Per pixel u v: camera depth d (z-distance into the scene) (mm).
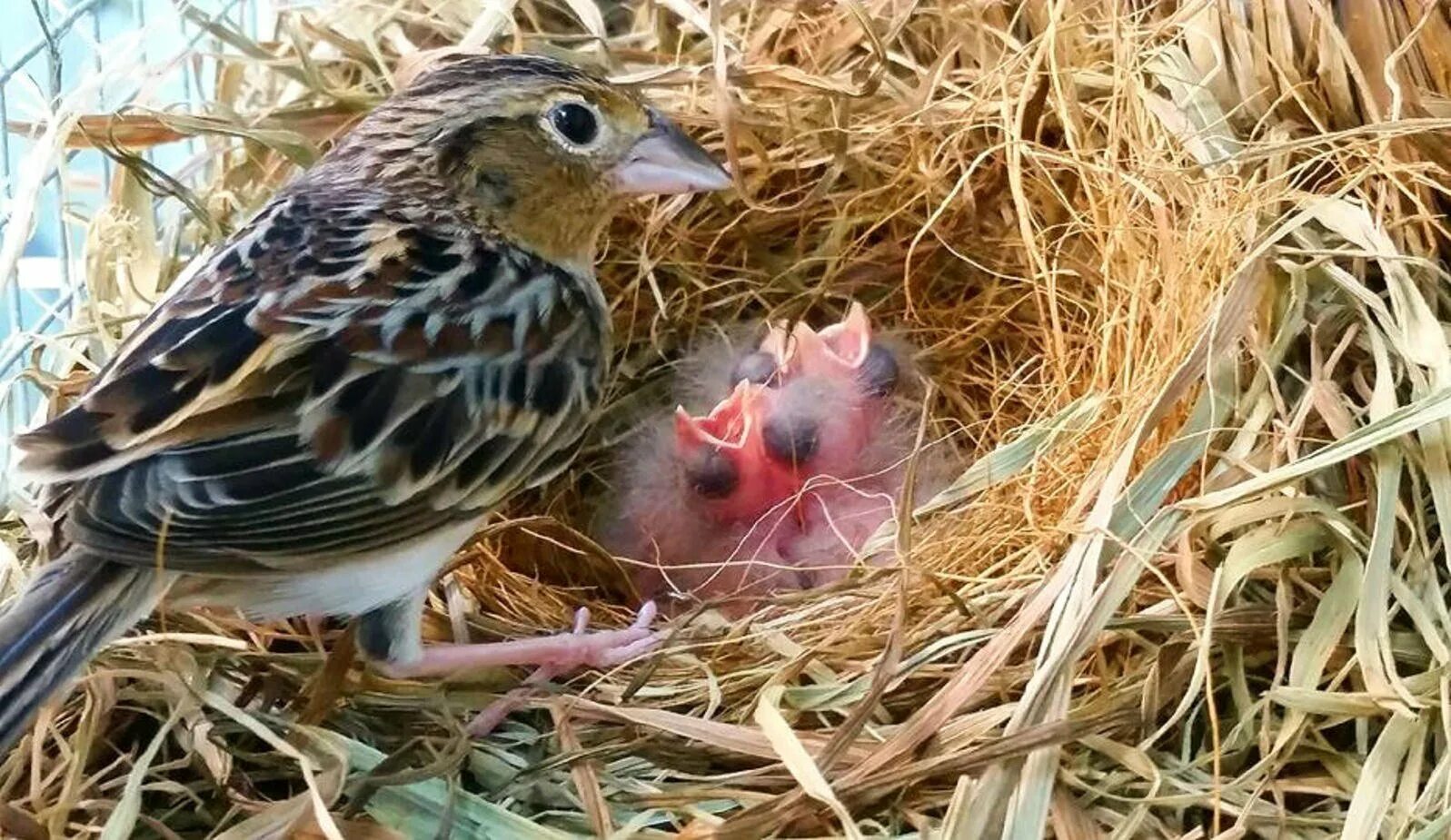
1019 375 265
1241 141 241
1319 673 203
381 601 213
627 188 230
